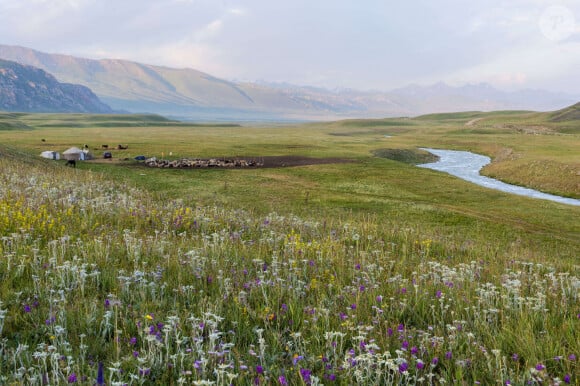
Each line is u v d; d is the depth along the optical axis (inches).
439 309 320.5
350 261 470.3
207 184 2055.9
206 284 361.7
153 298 315.6
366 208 1662.2
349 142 5846.5
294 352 242.5
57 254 415.8
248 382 205.0
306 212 1507.1
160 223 700.0
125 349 240.1
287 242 553.6
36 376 192.9
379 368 211.0
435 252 682.2
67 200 777.6
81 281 333.7
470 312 308.8
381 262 485.1
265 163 3137.3
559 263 693.3
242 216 864.9
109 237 523.2
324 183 2348.7
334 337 255.9
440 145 5831.7
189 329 267.6
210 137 6259.8
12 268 366.6
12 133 6131.9
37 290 315.0
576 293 377.1
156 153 3560.5
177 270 395.9
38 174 1268.5
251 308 307.7
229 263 433.7
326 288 364.2
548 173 2923.2
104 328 262.4
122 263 411.8
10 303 293.7
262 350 227.8
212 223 718.5
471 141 5984.3
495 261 598.9
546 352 238.8
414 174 2770.7
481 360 234.5
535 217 1732.3
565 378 205.6
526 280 446.9
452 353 239.5
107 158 3093.0
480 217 1595.7
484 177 3297.2
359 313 299.0
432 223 1446.9
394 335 267.4
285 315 293.6
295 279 367.9
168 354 230.7
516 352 248.1
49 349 209.6
